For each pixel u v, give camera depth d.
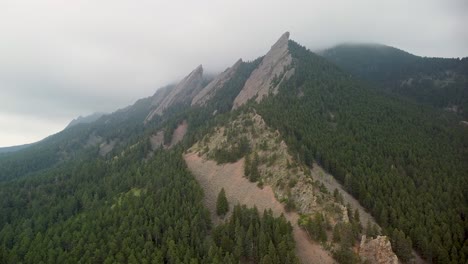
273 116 163.38
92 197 146.88
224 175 138.75
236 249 90.62
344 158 139.12
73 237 110.06
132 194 133.12
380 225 106.81
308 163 131.25
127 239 100.06
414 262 94.38
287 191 111.69
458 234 104.62
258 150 140.25
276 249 88.94
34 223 131.38
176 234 101.00
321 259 89.25
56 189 167.12
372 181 124.75
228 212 115.06
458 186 129.50
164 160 159.62
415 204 117.00
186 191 125.19
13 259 100.75
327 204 103.12
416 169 139.75
